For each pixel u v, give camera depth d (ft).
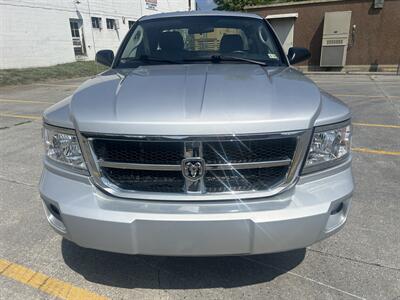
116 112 5.35
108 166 5.42
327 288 6.53
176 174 5.37
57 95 33.27
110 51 10.70
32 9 54.34
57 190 5.87
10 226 8.88
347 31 49.49
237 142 5.11
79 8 63.00
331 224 5.92
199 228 5.24
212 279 6.86
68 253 7.75
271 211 5.30
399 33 47.70
